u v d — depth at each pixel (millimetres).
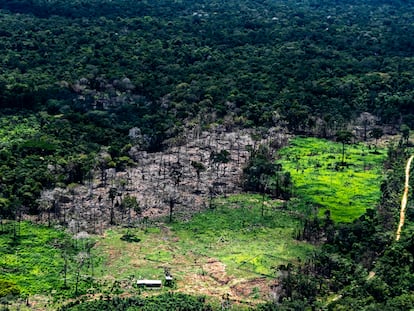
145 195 153625
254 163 166250
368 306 100000
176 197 152750
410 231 129125
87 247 126188
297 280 112500
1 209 136375
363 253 121500
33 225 134500
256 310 104438
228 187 160500
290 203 151375
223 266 121500
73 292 109625
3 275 113750
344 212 145875
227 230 137125
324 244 129125
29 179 148250
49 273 115625
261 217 143500
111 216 140125
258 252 127312
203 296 109938
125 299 106625
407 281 108062
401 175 166375
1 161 157125
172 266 121000
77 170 160125
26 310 102938
